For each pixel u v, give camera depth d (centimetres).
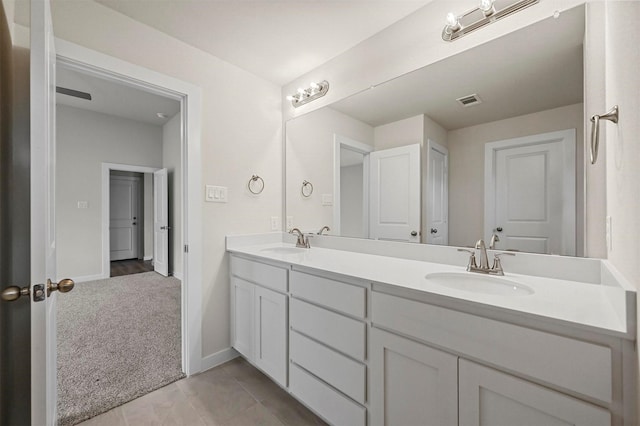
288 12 162
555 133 119
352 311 122
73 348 214
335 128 206
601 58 108
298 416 149
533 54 124
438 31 153
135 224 627
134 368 189
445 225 153
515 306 82
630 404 65
